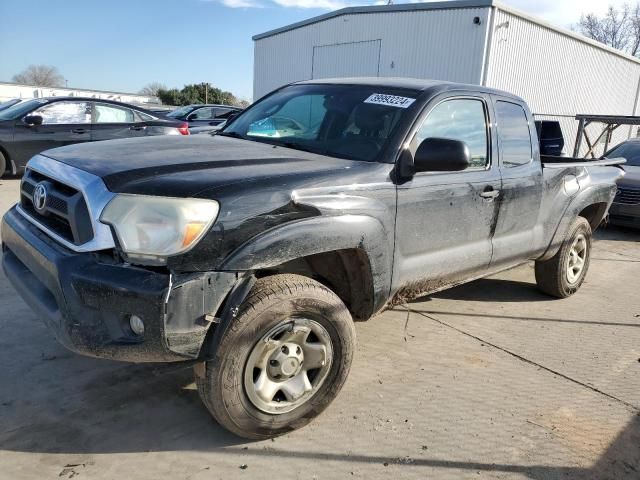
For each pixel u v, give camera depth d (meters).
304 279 2.77
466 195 3.64
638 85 29.50
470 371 3.74
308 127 3.66
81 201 2.51
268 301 2.58
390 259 3.16
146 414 2.98
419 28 19.33
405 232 3.25
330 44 22.89
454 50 18.52
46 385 3.19
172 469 2.56
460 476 2.66
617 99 27.72
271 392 2.74
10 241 3.07
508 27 18.61
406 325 4.46
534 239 4.54
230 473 2.56
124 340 2.40
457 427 3.06
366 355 3.85
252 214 2.52
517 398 3.42
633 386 3.70
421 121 3.39
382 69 20.73
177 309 2.34
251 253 2.50
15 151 9.37
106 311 2.37
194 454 2.68
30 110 9.49
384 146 3.22
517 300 5.30
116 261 2.41
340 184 2.87
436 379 3.59
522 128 4.36
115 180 2.50
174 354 2.40
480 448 2.89
